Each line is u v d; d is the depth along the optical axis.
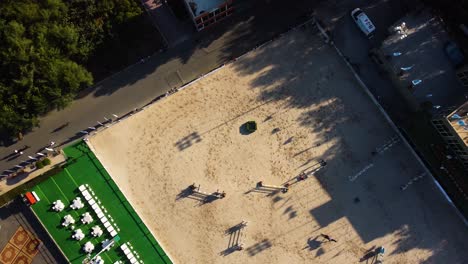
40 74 64.12
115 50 72.19
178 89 73.56
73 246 69.81
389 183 73.75
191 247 71.69
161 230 71.62
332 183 73.31
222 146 73.19
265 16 75.88
